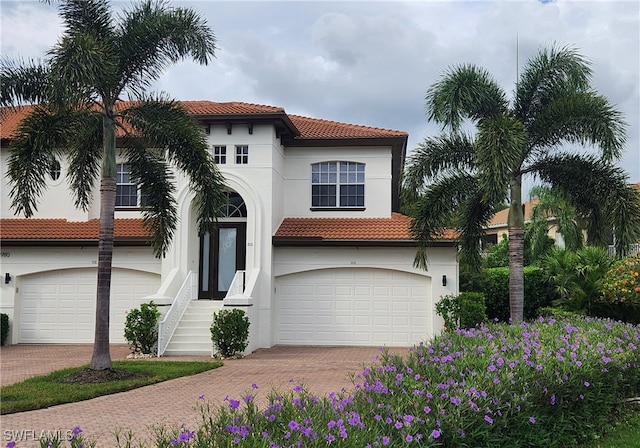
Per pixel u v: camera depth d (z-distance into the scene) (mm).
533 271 25234
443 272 21062
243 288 21531
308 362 16812
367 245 21141
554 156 16719
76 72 12141
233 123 21312
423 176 16891
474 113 16875
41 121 13281
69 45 12320
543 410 7594
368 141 22812
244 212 22719
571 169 16359
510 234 16719
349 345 21297
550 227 33906
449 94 16266
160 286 21578
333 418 5371
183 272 21125
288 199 23297
